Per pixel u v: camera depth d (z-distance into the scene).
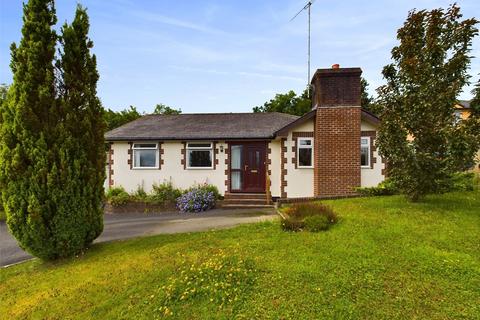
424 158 7.69
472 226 6.27
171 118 18.83
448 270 4.57
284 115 18.64
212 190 14.28
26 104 6.36
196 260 5.59
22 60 6.47
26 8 6.66
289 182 13.99
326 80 12.92
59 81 6.86
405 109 7.88
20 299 5.30
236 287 4.56
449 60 7.59
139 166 15.46
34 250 6.77
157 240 7.56
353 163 12.59
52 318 4.52
